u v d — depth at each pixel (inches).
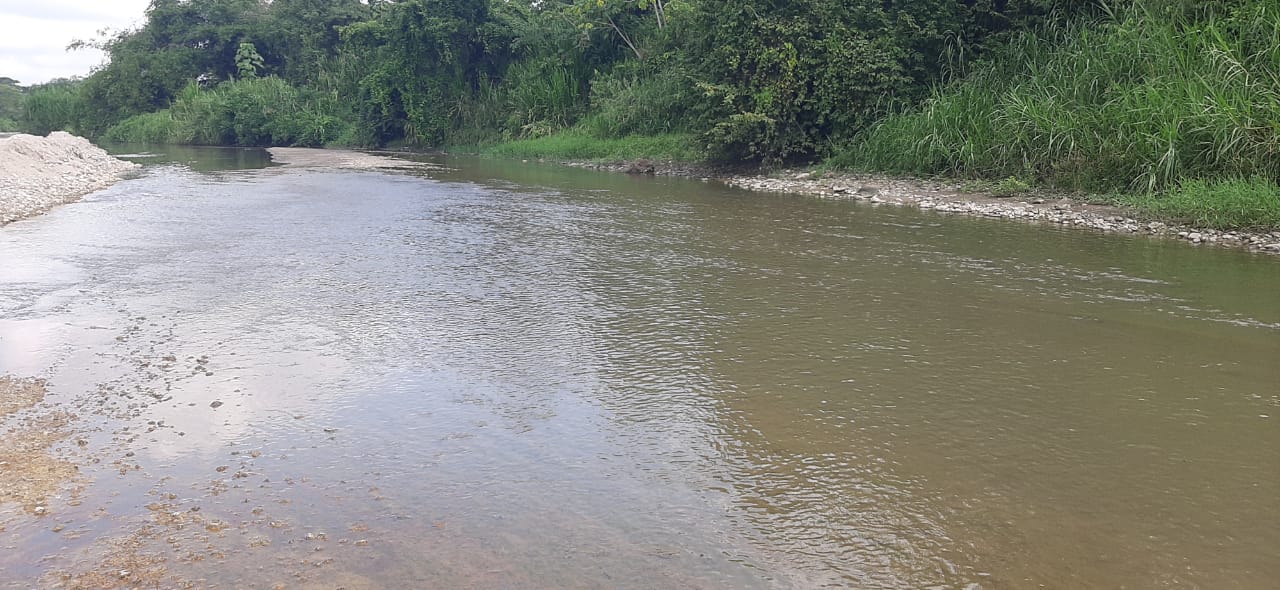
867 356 209.0
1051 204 459.8
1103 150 462.9
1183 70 458.0
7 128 2160.4
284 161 938.7
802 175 636.7
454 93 1189.1
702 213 467.2
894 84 636.7
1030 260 325.1
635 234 394.0
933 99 601.3
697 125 719.7
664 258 334.6
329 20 1605.6
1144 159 440.8
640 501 135.3
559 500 135.4
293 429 162.9
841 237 381.7
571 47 1081.4
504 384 188.5
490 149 1055.6
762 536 125.3
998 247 353.7
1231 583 113.0
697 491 138.9
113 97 1756.9
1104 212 428.1
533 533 125.0
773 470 146.9
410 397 180.1
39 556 118.6
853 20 663.8
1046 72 556.1
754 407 175.6
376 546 121.2
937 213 462.3
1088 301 261.9
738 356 209.0
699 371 197.6
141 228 403.5
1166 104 437.4
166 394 179.9
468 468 146.6
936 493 138.7
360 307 254.1
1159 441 159.0
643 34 995.9
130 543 122.0
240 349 211.2
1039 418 169.9
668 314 247.9
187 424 164.6
